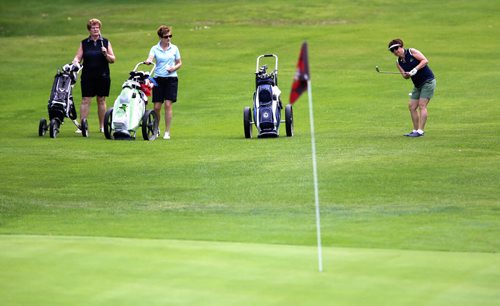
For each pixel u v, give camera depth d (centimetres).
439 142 4397
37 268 2259
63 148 4553
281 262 2300
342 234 2648
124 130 4806
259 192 3344
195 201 3225
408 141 4466
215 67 7881
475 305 1941
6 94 6988
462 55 8169
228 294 2027
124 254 2394
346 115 5691
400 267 2244
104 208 3133
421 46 8675
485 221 2820
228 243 2528
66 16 11900
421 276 2161
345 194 3269
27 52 8875
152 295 2028
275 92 4828
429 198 3181
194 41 9288
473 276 2159
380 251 2419
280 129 5222
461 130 4844
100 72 5066
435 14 10844
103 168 3925
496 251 2423
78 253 2408
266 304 1955
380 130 4972
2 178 3728
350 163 3853
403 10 11325
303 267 2248
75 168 3944
